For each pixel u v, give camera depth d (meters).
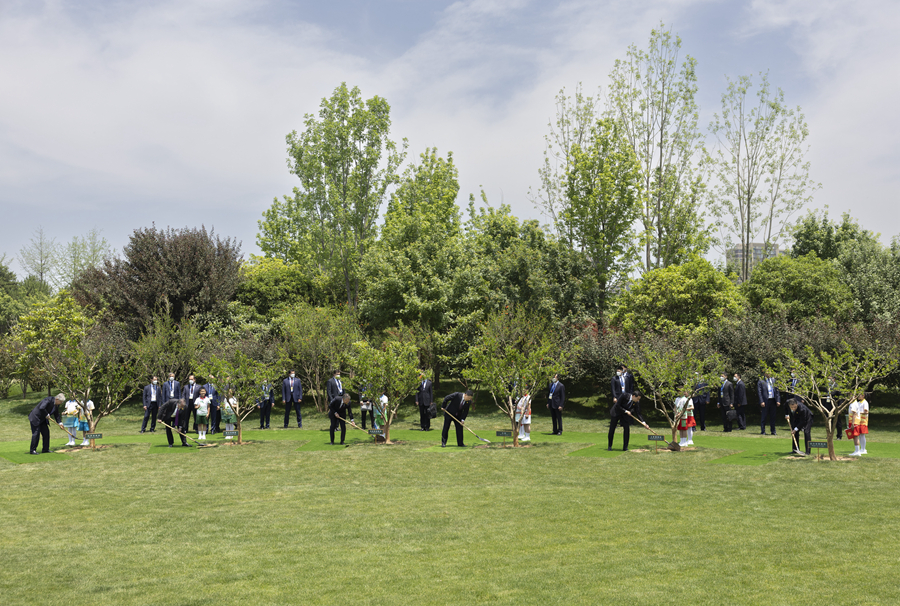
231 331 29.98
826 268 30.31
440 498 10.39
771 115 36.50
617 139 33.50
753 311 29.00
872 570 6.05
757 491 10.48
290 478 12.60
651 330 26.72
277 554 7.24
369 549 7.38
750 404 26.83
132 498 10.77
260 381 18.44
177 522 8.95
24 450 17.19
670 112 35.22
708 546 7.11
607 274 32.53
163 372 26.05
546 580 6.04
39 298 49.44
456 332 28.03
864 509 8.92
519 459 14.63
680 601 5.34
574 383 30.08
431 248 30.52
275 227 48.91
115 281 30.38
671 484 11.29
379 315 29.91
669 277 27.53
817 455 14.32
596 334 27.23
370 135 34.56
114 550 7.52
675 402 16.00
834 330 23.48
